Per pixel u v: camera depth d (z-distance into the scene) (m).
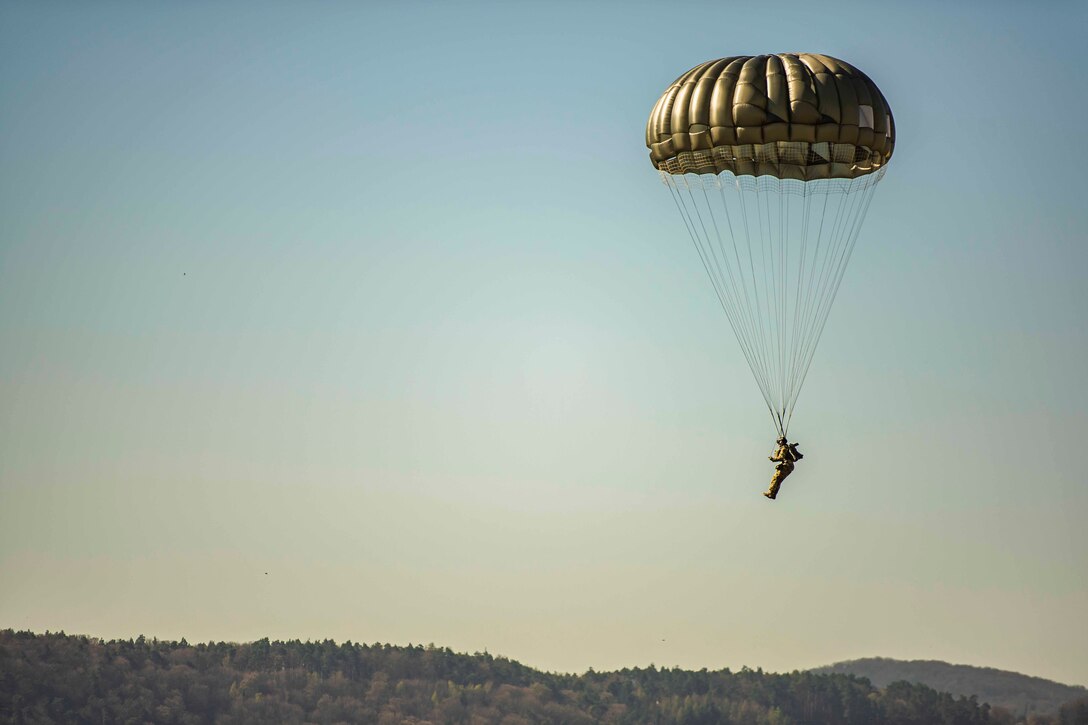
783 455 142.12
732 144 135.38
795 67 133.88
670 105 139.50
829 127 132.00
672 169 143.38
